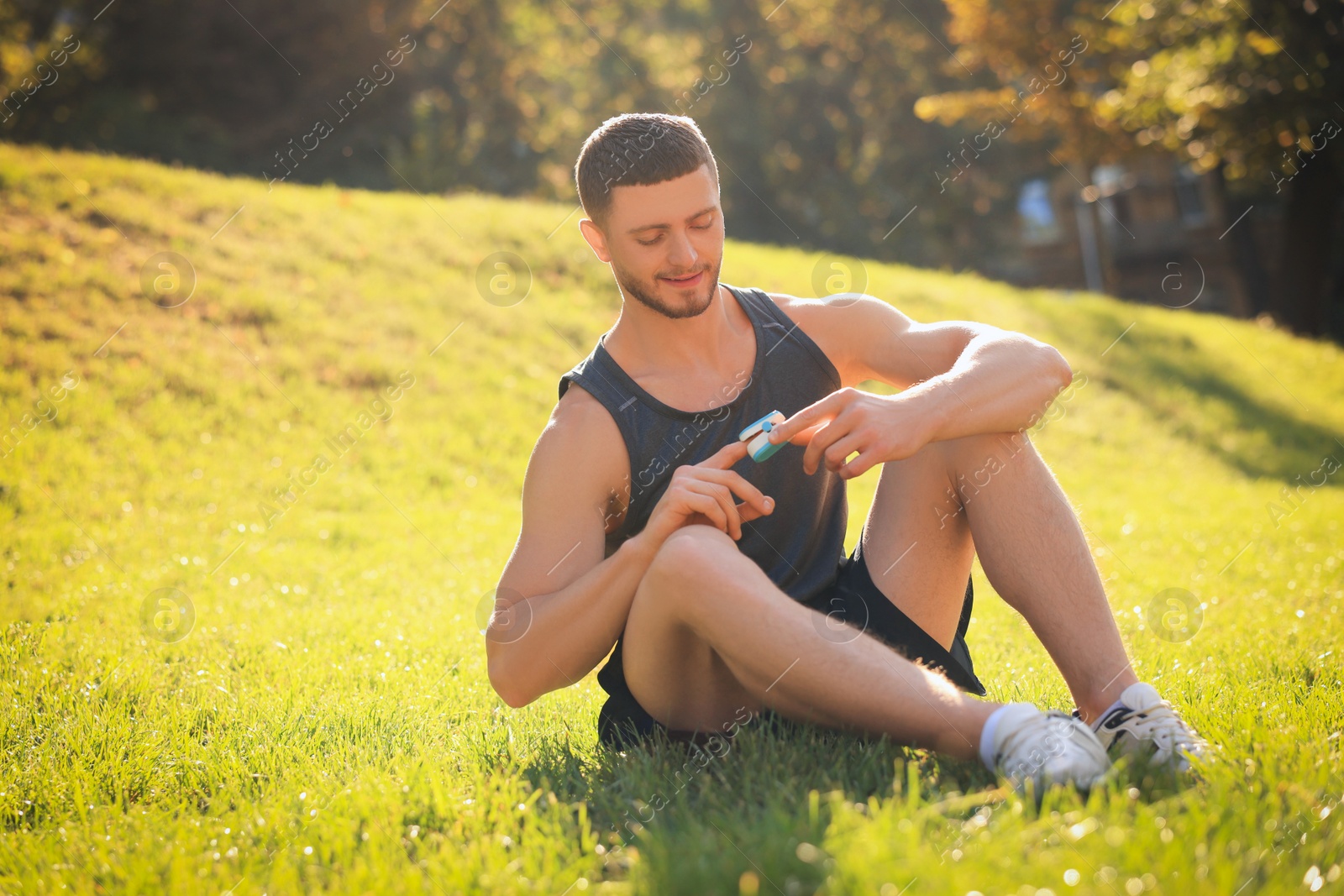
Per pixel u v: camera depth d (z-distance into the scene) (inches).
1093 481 341.7
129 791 87.9
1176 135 637.9
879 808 62.3
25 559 203.8
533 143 1010.1
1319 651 118.0
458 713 107.7
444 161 882.1
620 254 79.6
